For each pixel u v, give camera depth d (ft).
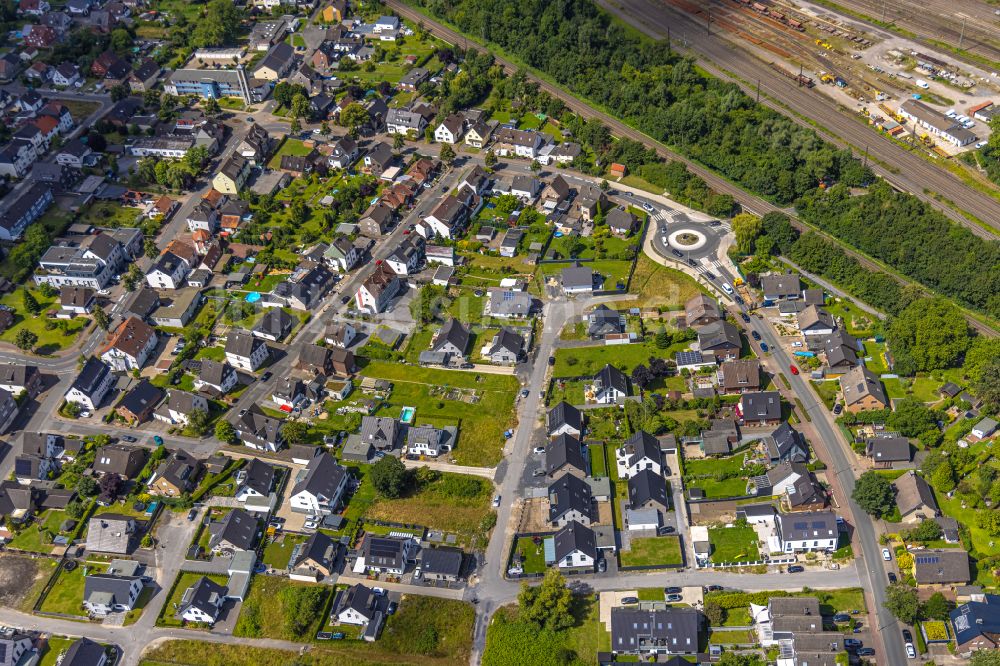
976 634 510.99
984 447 635.25
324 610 565.53
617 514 615.16
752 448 651.66
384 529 613.52
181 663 545.85
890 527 591.37
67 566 600.39
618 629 533.55
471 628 552.41
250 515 618.03
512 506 623.36
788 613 531.09
